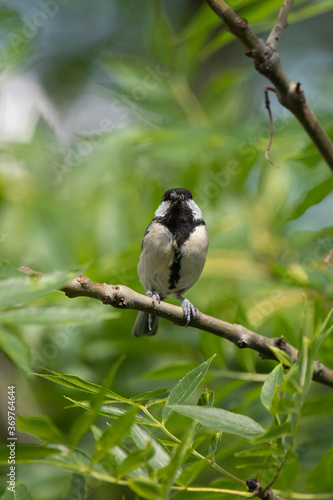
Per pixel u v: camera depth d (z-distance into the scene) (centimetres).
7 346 390
